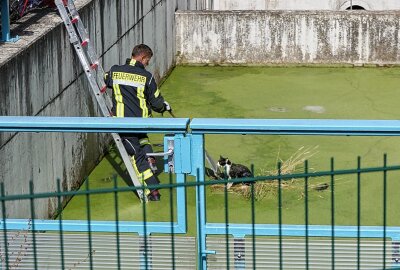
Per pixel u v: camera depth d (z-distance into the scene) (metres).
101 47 32.19
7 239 14.85
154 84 27.33
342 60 44.91
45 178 26.36
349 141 33.12
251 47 45.22
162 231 14.88
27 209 25.05
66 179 28.23
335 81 42.56
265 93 40.78
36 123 14.34
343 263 14.67
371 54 44.75
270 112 37.97
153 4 40.50
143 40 38.75
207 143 32.94
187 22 45.31
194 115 37.59
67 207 27.53
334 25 44.53
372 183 28.72
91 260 13.70
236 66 45.50
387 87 41.56
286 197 27.42
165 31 43.16
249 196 27.30
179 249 14.68
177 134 14.41
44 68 26.53
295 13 44.62
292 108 38.56
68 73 28.80
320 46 44.88
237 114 37.81
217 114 37.81
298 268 14.67
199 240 14.67
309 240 14.58
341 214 26.23
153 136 32.53
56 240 14.84
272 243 14.64
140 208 26.75
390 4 53.94
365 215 26.20
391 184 28.75
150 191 26.89
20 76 24.50
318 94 40.56
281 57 45.16
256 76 43.69
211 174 28.36
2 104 23.14
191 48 45.56
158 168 29.55
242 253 14.71
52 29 27.20
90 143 30.53
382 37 44.53
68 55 28.72
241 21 44.97
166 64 43.50
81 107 30.23
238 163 30.86
